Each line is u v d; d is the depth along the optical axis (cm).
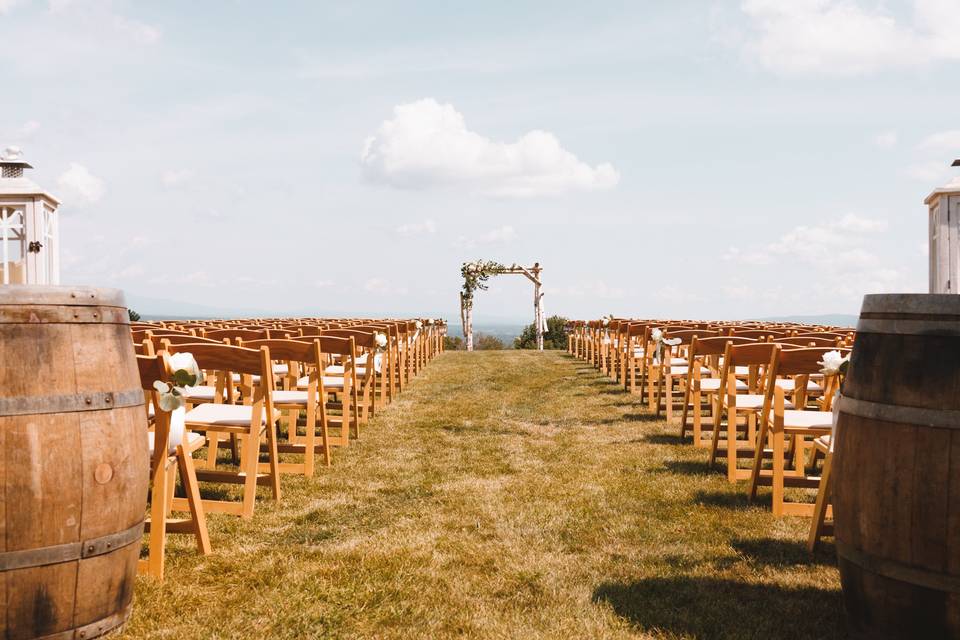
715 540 442
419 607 342
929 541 274
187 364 376
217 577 374
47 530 280
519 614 337
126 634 311
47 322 283
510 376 1409
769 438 679
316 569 386
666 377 877
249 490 480
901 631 288
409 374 1318
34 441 277
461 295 3088
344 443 727
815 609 343
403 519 480
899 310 288
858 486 296
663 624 327
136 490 312
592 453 695
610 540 442
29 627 282
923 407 276
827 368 395
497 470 625
